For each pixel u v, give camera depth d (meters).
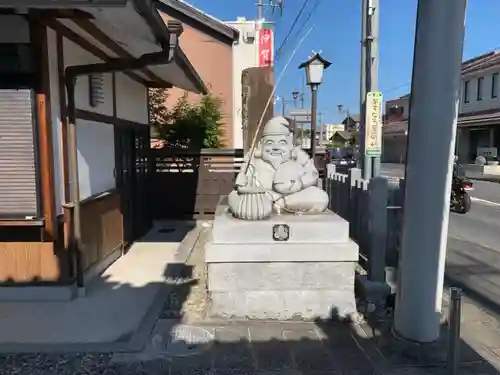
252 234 3.86
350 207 6.06
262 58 14.59
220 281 3.83
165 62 4.24
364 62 6.47
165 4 13.23
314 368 3.00
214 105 11.04
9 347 3.31
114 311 4.05
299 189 4.31
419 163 3.07
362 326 3.70
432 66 2.94
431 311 3.15
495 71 25.39
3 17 3.85
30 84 3.95
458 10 2.88
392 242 5.43
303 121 10.39
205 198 9.11
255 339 3.44
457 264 5.73
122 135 6.40
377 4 6.22
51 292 4.30
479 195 13.63
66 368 3.01
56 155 4.22
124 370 2.98
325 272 3.84
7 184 4.06
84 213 4.74
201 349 3.28
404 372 2.94
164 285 4.78
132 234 6.88
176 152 8.98
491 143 24.27
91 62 5.12
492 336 3.51
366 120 6.23
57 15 3.68
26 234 4.27
